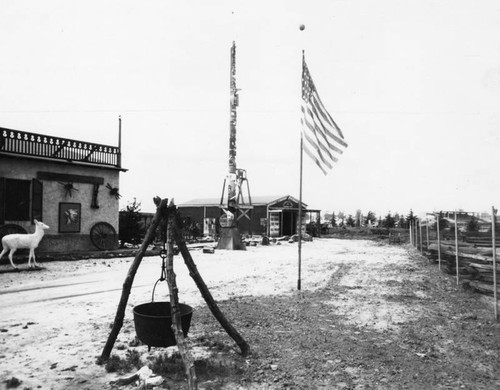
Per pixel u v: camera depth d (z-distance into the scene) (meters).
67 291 9.84
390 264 16.20
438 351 5.49
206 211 41.06
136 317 4.77
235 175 24.66
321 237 45.47
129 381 4.39
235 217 24.83
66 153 18.67
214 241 31.30
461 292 9.90
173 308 4.55
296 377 4.59
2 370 4.73
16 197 16.59
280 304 8.37
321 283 11.23
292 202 42.62
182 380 4.47
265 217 39.59
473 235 17.92
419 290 10.12
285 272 13.66
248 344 5.57
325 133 9.77
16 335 6.12
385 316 7.41
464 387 4.34
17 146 16.73
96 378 4.53
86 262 15.90
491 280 10.28
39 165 17.28
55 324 6.78
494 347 5.66
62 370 4.74
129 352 5.24
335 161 9.81
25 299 8.87
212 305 5.21
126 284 5.00
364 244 32.41
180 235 5.10
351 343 5.81
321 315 7.45
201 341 5.88
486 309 8.05
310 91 9.78
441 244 15.89
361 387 4.34
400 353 5.40
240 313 7.55
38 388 4.25
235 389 4.26
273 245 30.09
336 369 4.83
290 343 5.79
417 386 4.36
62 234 18.12
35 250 17.09
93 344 5.70
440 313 7.66
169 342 4.66
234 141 24.77
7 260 14.74
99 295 9.38
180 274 13.01
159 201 5.05
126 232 23.30
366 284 11.05
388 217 57.66
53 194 17.86
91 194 19.38
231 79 24.77
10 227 16.06
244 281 11.60
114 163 20.62
